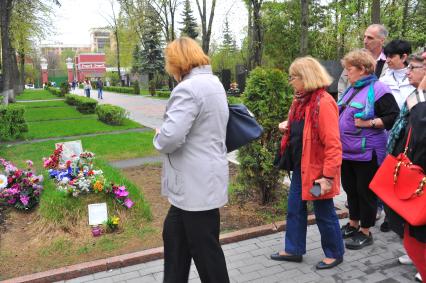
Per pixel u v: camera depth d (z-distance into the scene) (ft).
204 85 8.61
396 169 8.94
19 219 15.46
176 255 9.52
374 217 13.30
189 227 9.05
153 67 155.53
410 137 8.93
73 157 17.56
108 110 46.16
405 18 57.72
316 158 11.07
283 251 12.80
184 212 9.02
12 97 63.93
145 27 127.44
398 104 13.99
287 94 15.20
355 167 13.17
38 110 65.41
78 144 19.11
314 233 14.64
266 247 13.55
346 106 13.12
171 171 8.99
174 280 9.57
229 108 9.73
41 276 11.58
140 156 28.55
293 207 12.24
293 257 12.46
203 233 9.00
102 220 14.58
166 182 9.21
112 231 14.46
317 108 10.85
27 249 13.37
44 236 14.01
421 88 9.00
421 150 8.54
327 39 60.39
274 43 86.12
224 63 135.74
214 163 8.83
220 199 8.96
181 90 8.46
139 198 15.98
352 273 11.71
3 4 58.03
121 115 46.65
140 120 53.62
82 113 60.34
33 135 38.19
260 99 15.30
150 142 33.45
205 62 8.99
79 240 13.85
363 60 12.68
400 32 55.77
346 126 12.99
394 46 14.07
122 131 41.55
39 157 27.68
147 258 12.67
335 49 65.05
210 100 8.62
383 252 13.01
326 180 10.66
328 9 60.59
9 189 15.92
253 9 68.33
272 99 15.19
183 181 8.80
